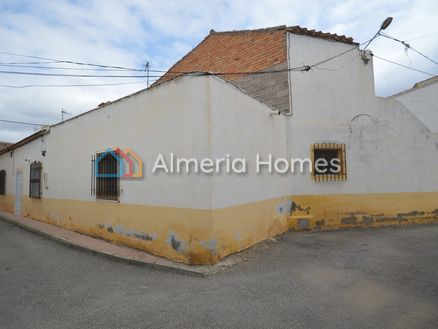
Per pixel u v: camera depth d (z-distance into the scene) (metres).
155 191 6.12
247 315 3.58
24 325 3.53
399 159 9.31
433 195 9.55
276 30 9.03
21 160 13.28
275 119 7.93
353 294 4.17
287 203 8.33
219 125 5.61
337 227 8.59
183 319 3.52
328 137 8.72
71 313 3.79
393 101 9.45
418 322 3.42
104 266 5.73
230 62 10.55
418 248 6.47
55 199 10.09
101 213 7.73
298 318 3.50
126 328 3.37
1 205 15.68
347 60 9.09
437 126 11.60
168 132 5.88
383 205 9.02
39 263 6.09
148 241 6.25
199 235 5.34
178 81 5.72
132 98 6.79
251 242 6.52
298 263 5.53
